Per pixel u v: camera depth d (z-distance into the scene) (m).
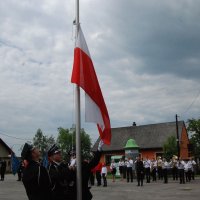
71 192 7.25
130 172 31.50
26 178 6.03
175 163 33.81
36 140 80.44
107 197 17.95
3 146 68.25
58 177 6.96
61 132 83.31
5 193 20.56
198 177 40.44
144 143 70.94
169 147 57.06
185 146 70.62
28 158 6.16
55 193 6.98
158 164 33.28
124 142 72.50
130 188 23.84
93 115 7.55
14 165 42.75
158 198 17.28
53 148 7.28
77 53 7.68
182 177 28.77
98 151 7.62
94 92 7.65
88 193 7.47
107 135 7.70
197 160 57.19
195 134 58.19
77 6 7.87
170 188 23.52
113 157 46.03
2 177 34.75
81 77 7.54
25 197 18.30
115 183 29.80
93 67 7.84
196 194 19.20
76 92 7.50
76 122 7.43
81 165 7.27
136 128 74.75
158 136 71.00
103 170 26.11
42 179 6.05
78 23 7.82
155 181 32.34
